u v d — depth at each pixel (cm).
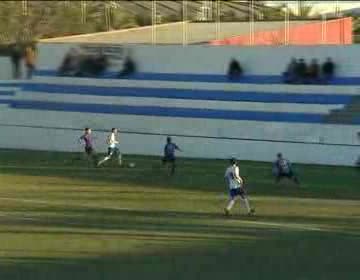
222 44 15412
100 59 14675
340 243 7419
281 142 13362
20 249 7119
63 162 13275
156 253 6962
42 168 12569
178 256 6850
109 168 12581
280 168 11012
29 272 6278
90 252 7000
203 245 7319
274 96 13512
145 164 13038
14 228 8088
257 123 13575
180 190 10550
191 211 9081
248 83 13700
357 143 12900
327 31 19350
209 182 11206
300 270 6338
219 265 6519
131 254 6925
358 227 8212
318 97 13250
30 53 15175
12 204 9538
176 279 6034
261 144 13525
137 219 8600
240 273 6234
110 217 8719
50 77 15038
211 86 13938
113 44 14575
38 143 15062
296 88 13362
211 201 9731
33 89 15125
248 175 11844
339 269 6366
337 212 9050
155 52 14300
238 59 13762
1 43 17262
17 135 15238
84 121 14712
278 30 18262
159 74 14288
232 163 8888
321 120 13162
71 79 14875
